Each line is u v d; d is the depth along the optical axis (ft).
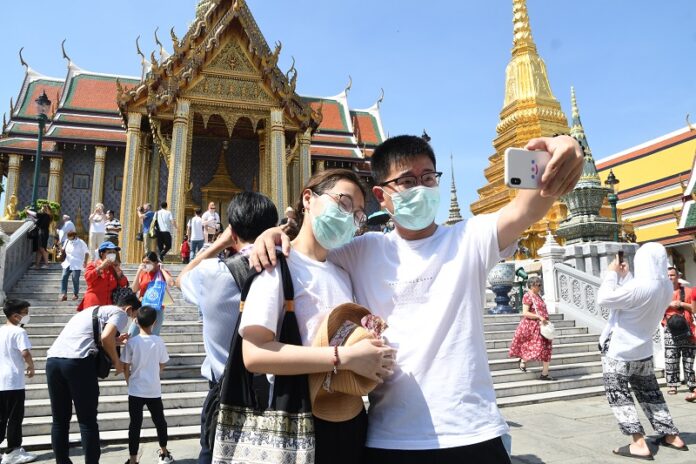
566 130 88.79
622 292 18.03
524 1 99.04
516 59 95.55
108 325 15.65
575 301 40.93
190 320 35.01
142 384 17.29
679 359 29.30
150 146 74.49
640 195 128.36
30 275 41.22
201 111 63.36
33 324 30.71
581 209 54.90
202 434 8.95
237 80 64.75
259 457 6.06
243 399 6.42
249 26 65.00
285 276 6.66
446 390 6.68
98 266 26.94
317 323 6.68
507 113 92.27
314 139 107.76
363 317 6.78
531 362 31.99
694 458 17.53
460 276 7.11
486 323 38.52
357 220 7.39
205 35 66.85
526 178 6.08
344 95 119.34
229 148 88.17
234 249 10.60
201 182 86.07
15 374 18.83
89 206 91.81
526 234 70.90
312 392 6.23
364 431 6.97
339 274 7.45
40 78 107.45
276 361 6.02
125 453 19.16
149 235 53.78
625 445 18.99
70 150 93.30
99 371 15.62
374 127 118.73
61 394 15.29
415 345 6.92
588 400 28.17
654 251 18.26
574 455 18.08
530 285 31.01
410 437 6.56
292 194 74.33
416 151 7.54
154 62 64.08
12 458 18.34
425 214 7.32
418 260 7.38
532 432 21.31
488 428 6.61
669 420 18.62
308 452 5.96
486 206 86.02
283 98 65.77
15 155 90.12
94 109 97.35
